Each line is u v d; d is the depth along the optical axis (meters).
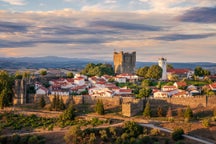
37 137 160.62
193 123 179.88
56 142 160.00
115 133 162.12
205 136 164.88
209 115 198.38
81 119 197.62
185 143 154.12
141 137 158.38
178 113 197.50
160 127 176.75
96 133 162.38
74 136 158.75
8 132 184.25
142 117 197.75
